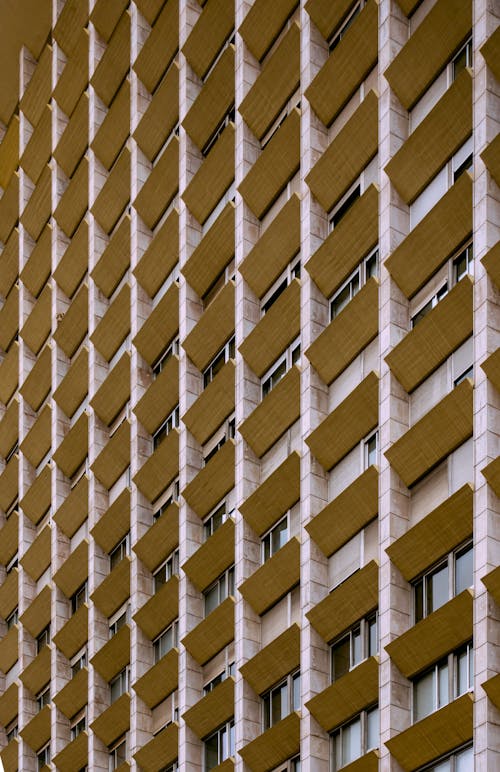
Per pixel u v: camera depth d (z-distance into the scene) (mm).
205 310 49000
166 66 53625
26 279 62344
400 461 37438
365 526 39312
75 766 51500
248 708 42344
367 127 41344
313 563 40594
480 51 36781
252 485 44531
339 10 44281
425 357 37656
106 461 53062
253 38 48062
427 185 39406
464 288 36031
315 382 42094
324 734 39125
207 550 45500
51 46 61438
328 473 41438
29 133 63875
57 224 59969
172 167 51531
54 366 58406
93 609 52469
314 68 44594
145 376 52156
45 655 55156
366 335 40188
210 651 45219
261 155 45844
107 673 51000
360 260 41406
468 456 36031
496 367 34438
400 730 35781
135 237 53531
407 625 36625
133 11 55844
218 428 47469
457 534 35312
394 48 41031
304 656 39938
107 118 56031
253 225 46969
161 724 47562
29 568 58219
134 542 50375
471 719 33500
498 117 36625
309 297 42688
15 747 56000
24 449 60062
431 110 38438
